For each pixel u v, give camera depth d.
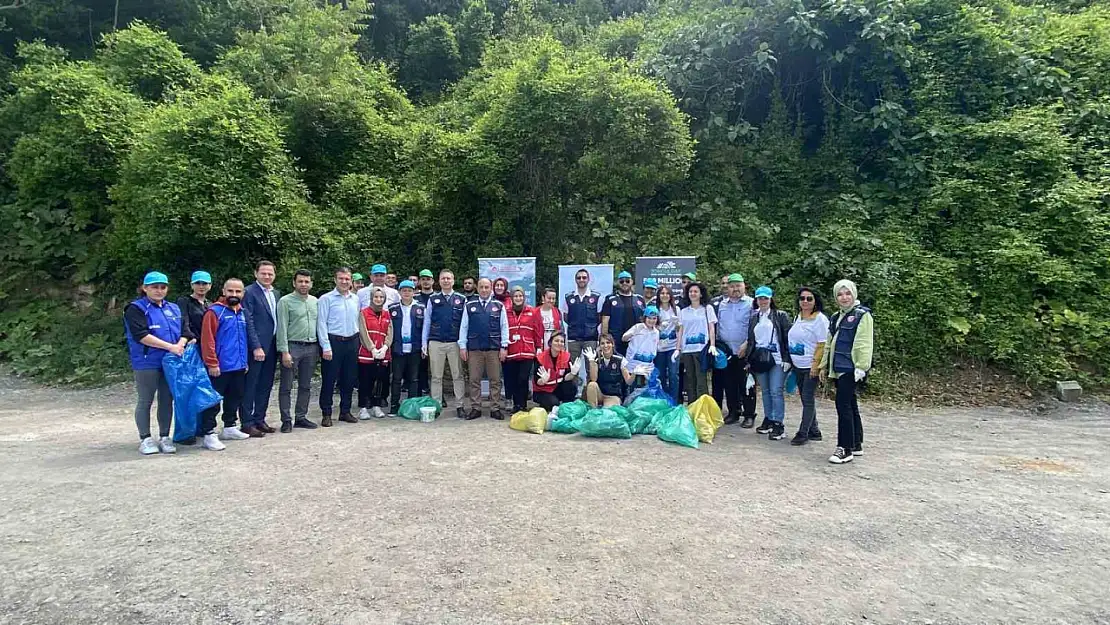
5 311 14.22
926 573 3.76
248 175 11.98
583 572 3.65
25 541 4.00
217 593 3.34
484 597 3.33
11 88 17.44
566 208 12.59
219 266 12.10
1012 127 12.27
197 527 4.25
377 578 3.53
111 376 11.73
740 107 14.62
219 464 5.91
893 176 13.14
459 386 8.74
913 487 5.52
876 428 7.99
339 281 7.90
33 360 12.45
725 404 9.16
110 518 4.41
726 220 12.90
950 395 9.58
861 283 11.12
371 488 5.14
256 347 7.12
